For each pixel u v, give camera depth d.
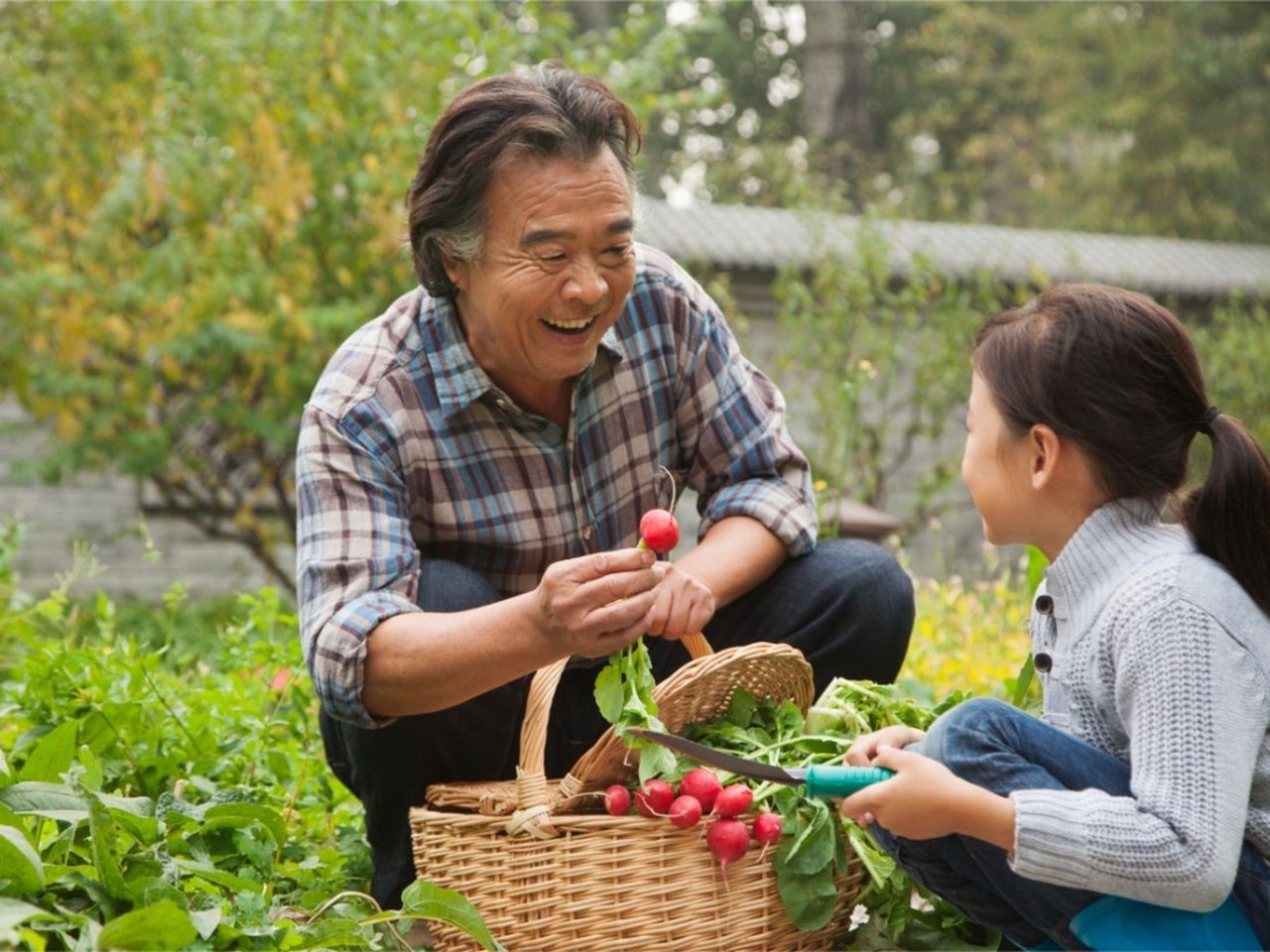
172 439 7.46
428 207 2.30
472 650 2.18
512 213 2.24
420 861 2.31
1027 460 2.04
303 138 6.85
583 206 2.23
